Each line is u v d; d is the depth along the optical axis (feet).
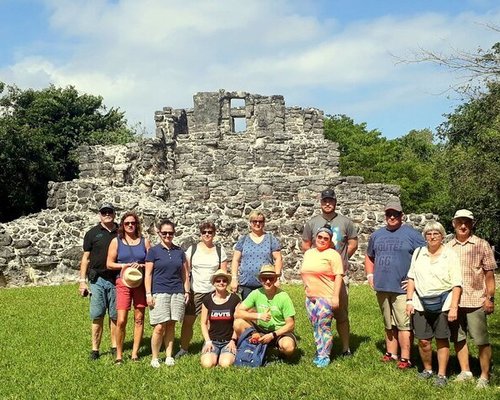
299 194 61.41
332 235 27.48
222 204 59.88
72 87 137.69
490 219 71.92
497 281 58.29
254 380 24.07
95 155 71.77
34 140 106.01
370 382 23.80
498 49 31.30
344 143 151.64
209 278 28.66
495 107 38.40
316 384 23.47
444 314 23.88
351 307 39.99
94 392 23.21
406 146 171.12
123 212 57.21
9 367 26.71
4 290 48.73
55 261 53.47
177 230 55.77
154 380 24.35
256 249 28.89
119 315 26.99
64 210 58.95
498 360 27.32
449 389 22.89
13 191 102.73
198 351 29.04
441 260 24.07
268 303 26.96
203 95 96.43
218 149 88.12
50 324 35.14
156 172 72.84
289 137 91.56
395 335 27.27
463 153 79.25
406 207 124.98
